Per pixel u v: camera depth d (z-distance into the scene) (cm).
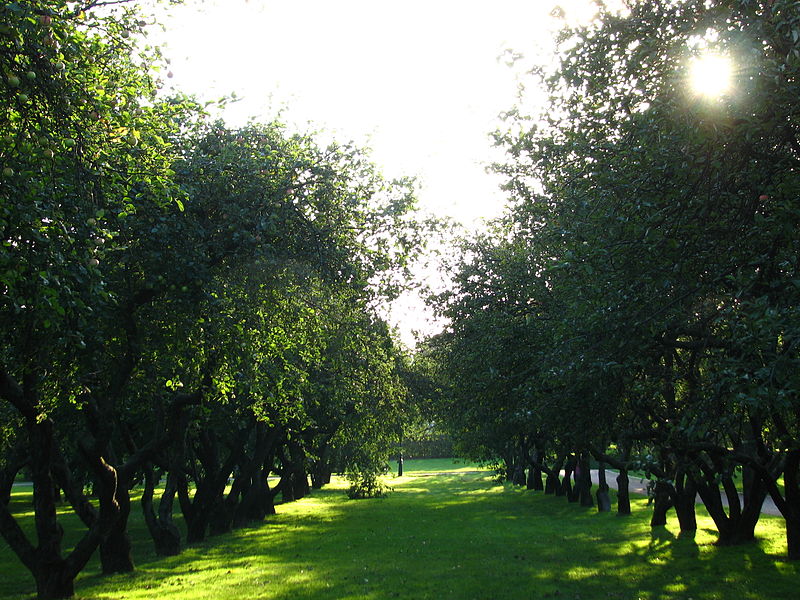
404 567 1606
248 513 2953
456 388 2122
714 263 825
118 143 794
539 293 1596
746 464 1318
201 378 1460
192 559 1812
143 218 1060
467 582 1380
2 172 616
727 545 1673
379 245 1422
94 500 4244
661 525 2202
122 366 1286
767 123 671
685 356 1345
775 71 659
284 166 1247
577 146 1036
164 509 1934
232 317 1216
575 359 970
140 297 1139
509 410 1742
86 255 720
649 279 798
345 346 1727
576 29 961
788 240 720
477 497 4244
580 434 1196
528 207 1555
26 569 1766
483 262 2020
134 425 2117
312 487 5831
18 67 622
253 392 1498
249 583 1426
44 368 1114
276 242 1221
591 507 3175
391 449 3312
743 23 730
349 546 2038
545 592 1254
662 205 791
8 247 643
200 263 1094
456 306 1977
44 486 1298
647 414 1301
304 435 2956
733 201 800
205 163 1148
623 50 905
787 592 1139
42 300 701
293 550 1975
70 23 741
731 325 759
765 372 593
